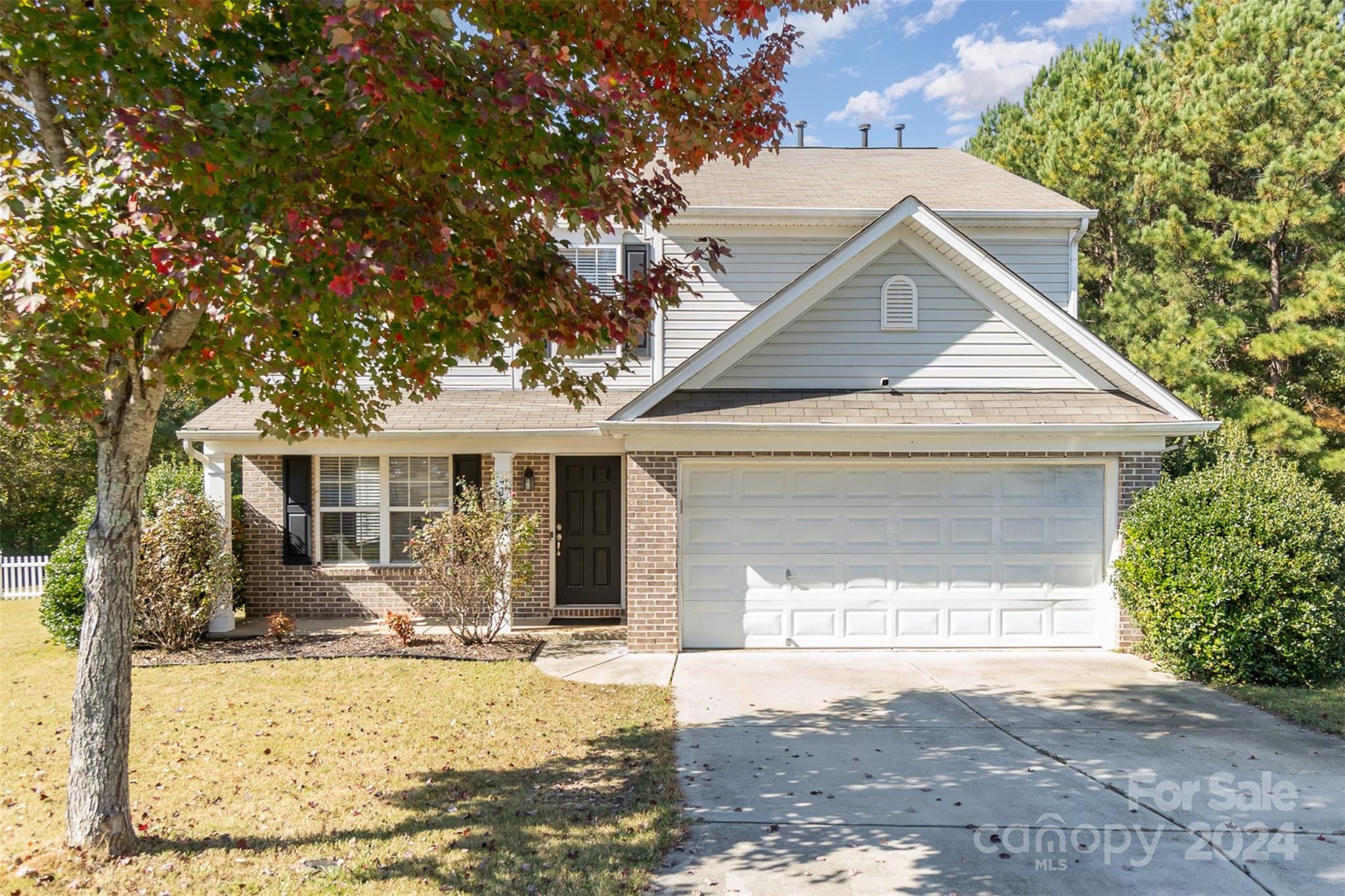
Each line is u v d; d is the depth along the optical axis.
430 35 3.97
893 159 16.48
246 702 8.23
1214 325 18.44
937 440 10.35
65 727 7.49
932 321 10.78
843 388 10.75
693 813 5.62
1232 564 8.88
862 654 10.34
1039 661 9.99
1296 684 8.92
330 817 5.52
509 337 5.48
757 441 10.30
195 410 27.75
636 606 10.34
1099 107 22.45
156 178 4.06
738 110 6.07
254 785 6.09
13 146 4.86
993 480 10.60
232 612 11.61
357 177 4.61
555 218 4.76
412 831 5.31
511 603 11.68
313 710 7.95
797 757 6.70
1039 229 12.95
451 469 12.98
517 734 7.26
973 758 6.69
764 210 12.41
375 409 6.59
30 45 4.02
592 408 12.34
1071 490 10.60
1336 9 19.56
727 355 10.67
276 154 4.21
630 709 8.00
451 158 4.43
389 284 4.36
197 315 4.85
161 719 7.64
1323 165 17.56
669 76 5.74
